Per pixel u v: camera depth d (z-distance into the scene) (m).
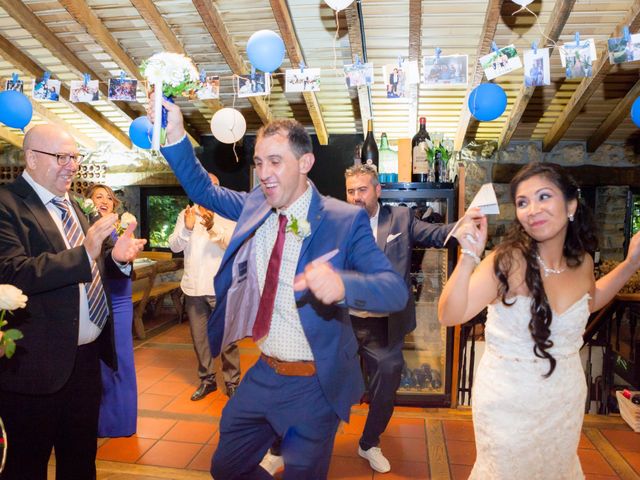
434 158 3.79
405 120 5.59
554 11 3.73
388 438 3.23
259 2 3.93
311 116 5.41
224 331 1.82
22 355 1.89
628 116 5.31
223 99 5.46
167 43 4.23
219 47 4.27
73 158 2.07
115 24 4.21
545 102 5.14
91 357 2.15
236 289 1.79
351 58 4.58
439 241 2.89
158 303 6.54
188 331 5.95
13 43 4.55
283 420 1.74
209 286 3.82
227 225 3.86
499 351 1.76
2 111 3.32
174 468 2.85
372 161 4.02
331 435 1.79
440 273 3.89
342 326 1.74
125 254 2.10
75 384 2.09
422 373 3.85
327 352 1.67
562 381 1.71
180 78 1.76
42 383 1.91
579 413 1.76
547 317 1.67
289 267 1.74
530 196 1.71
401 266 2.91
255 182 6.28
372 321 2.83
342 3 2.73
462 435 3.27
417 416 3.56
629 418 3.40
